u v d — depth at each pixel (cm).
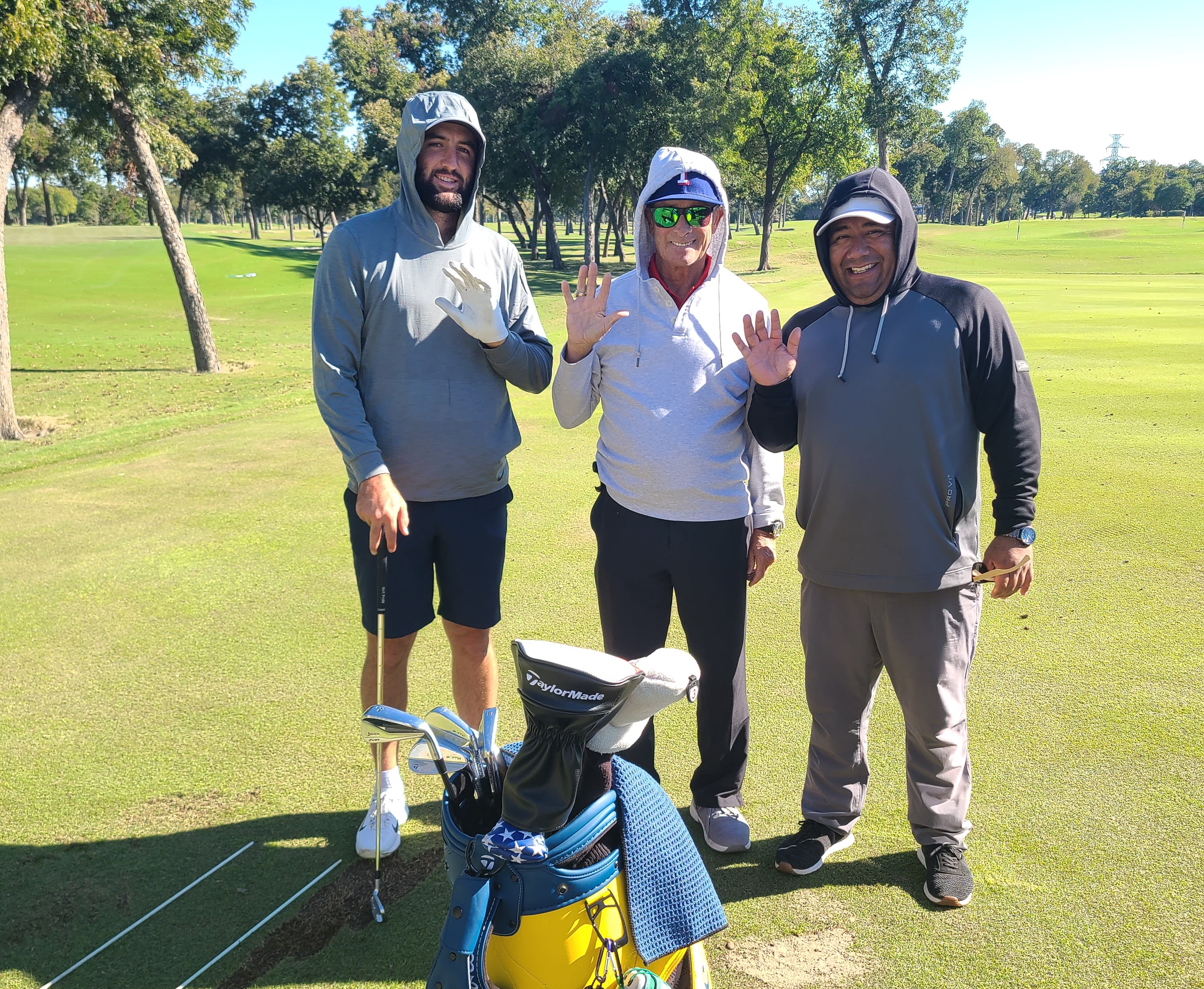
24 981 249
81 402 1448
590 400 310
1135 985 238
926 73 4362
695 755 361
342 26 6975
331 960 255
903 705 288
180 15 1512
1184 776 331
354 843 308
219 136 6569
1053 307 2142
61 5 1224
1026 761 345
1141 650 434
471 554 318
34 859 301
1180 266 4928
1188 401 998
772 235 8275
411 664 449
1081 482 708
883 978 243
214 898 281
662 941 174
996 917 265
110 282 4059
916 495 268
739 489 301
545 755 162
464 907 160
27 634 490
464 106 292
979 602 287
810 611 295
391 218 300
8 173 1162
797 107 4847
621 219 6438
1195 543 572
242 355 2070
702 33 4441
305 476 823
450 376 302
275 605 528
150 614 516
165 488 792
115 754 367
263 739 377
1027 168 17312
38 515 719
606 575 313
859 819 319
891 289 268
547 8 5669
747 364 282
